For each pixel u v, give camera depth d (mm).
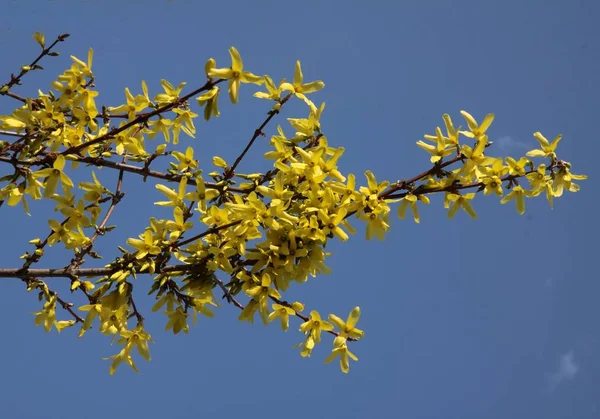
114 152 6031
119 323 5184
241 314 5078
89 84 6000
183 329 5207
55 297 5453
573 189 5203
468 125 5074
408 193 5055
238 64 5031
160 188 5258
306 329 4984
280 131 5590
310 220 4875
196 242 5062
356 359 4957
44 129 5637
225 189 5496
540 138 5230
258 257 4914
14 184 5348
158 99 5941
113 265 5148
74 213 5316
